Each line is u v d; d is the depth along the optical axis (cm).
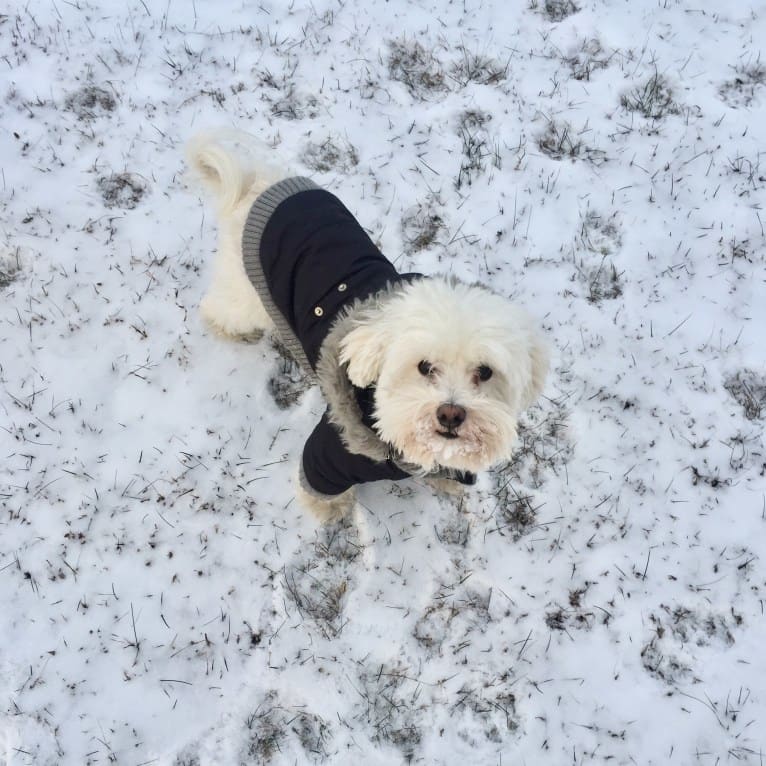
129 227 105
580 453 94
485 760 80
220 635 84
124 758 79
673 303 103
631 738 81
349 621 86
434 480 91
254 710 81
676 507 92
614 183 112
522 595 88
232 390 96
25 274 102
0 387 95
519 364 66
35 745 79
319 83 119
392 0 129
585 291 104
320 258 76
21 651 82
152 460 92
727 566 89
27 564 86
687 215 110
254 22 125
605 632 86
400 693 83
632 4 130
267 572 88
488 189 111
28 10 123
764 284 105
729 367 99
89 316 99
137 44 120
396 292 68
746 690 83
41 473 91
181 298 101
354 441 69
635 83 121
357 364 66
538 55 124
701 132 116
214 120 114
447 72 121
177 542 88
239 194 84
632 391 98
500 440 66
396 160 113
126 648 83
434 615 87
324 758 80
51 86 115
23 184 107
